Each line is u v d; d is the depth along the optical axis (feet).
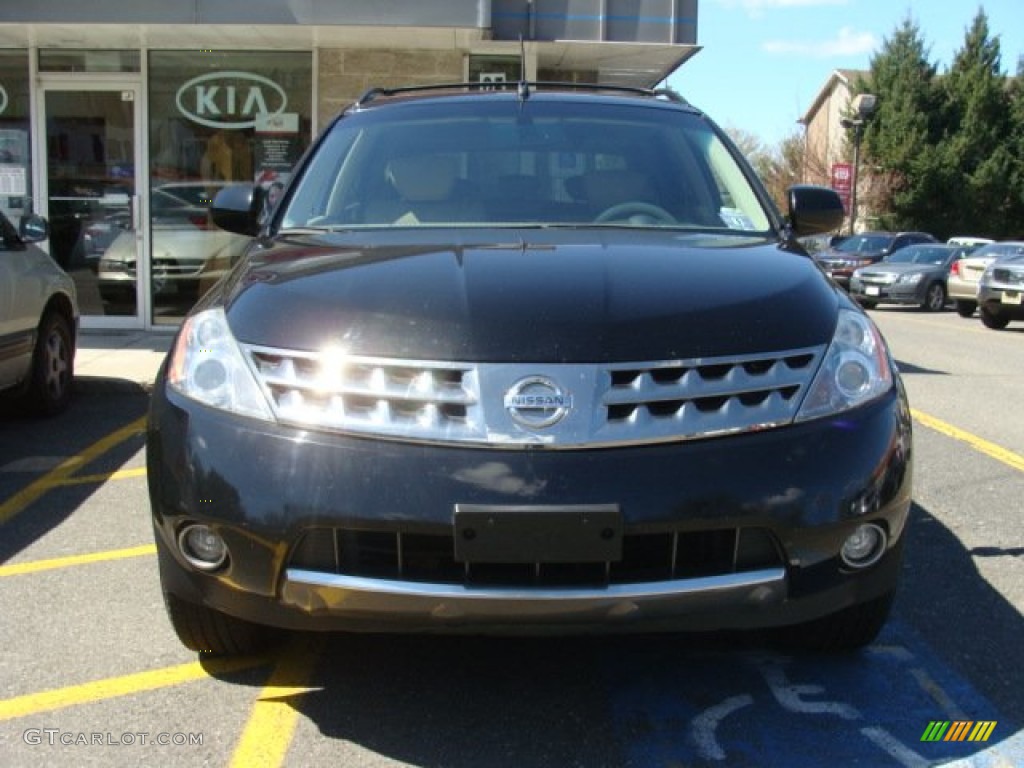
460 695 10.18
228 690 10.27
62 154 34.24
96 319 34.88
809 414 8.78
